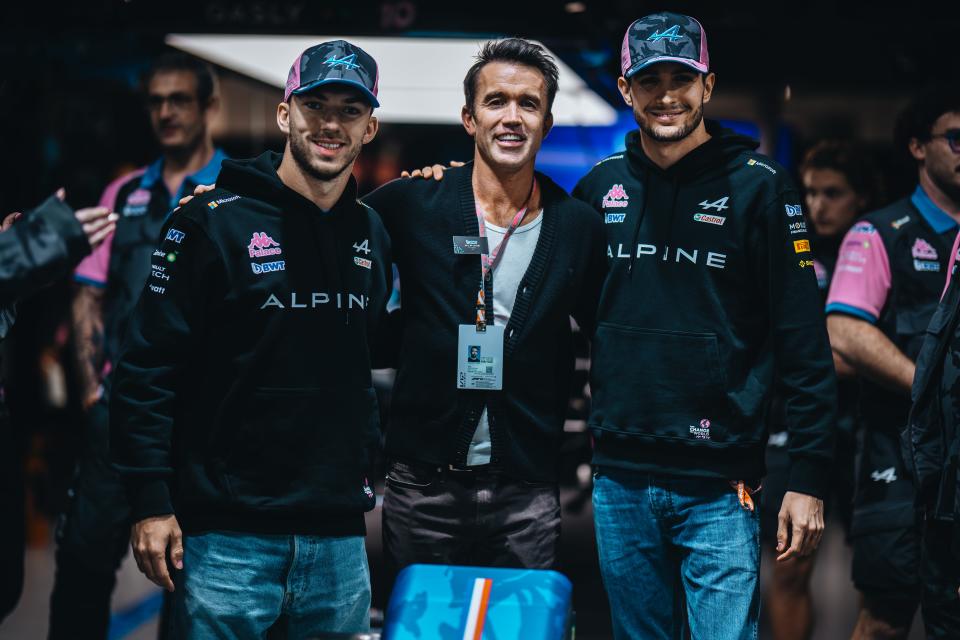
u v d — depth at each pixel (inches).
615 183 114.0
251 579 98.0
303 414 98.5
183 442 99.7
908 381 126.6
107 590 144.8
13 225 87.4
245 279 97.8
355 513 101.7
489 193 110.3
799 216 108.5
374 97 98.8
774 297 108.0
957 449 101.6
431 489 109.9
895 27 201.6
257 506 97.5
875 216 133.7
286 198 99.9
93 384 147.3
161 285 98.0
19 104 238.5
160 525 97.1
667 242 109.2
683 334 107.6
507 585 84.8
